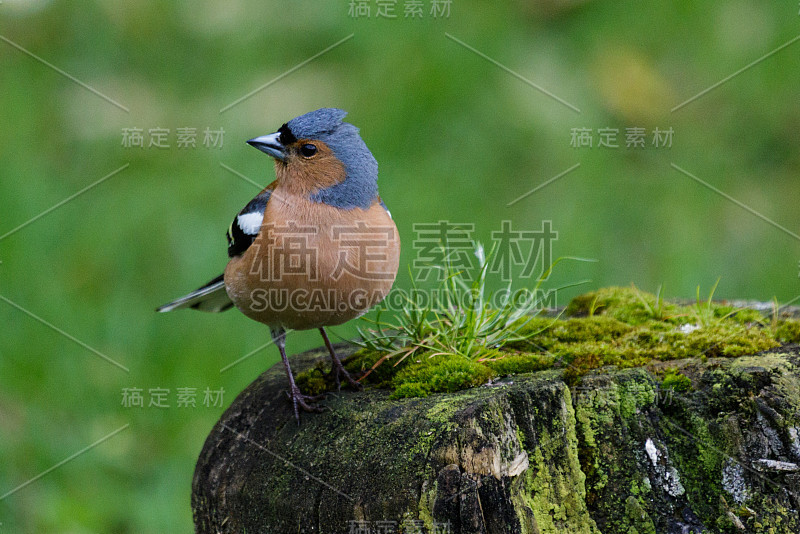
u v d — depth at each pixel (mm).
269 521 4586
